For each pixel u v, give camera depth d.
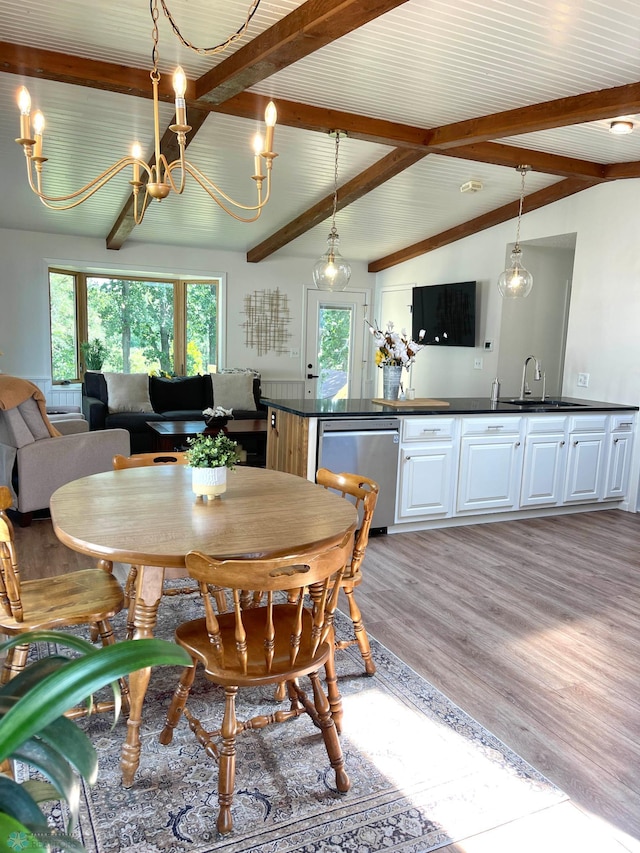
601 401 5.20
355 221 6.69
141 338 7.84
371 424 3.96
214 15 3.05
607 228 5.11
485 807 1.75
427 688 2.34
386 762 1.92
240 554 1.71
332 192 5.79
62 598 2.01
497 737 2.06
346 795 1.79
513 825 1.69
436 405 4.36
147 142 4.77
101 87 3.69
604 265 5.14
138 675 1.79
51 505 2.10
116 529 1.84
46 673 0.83
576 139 4.40
